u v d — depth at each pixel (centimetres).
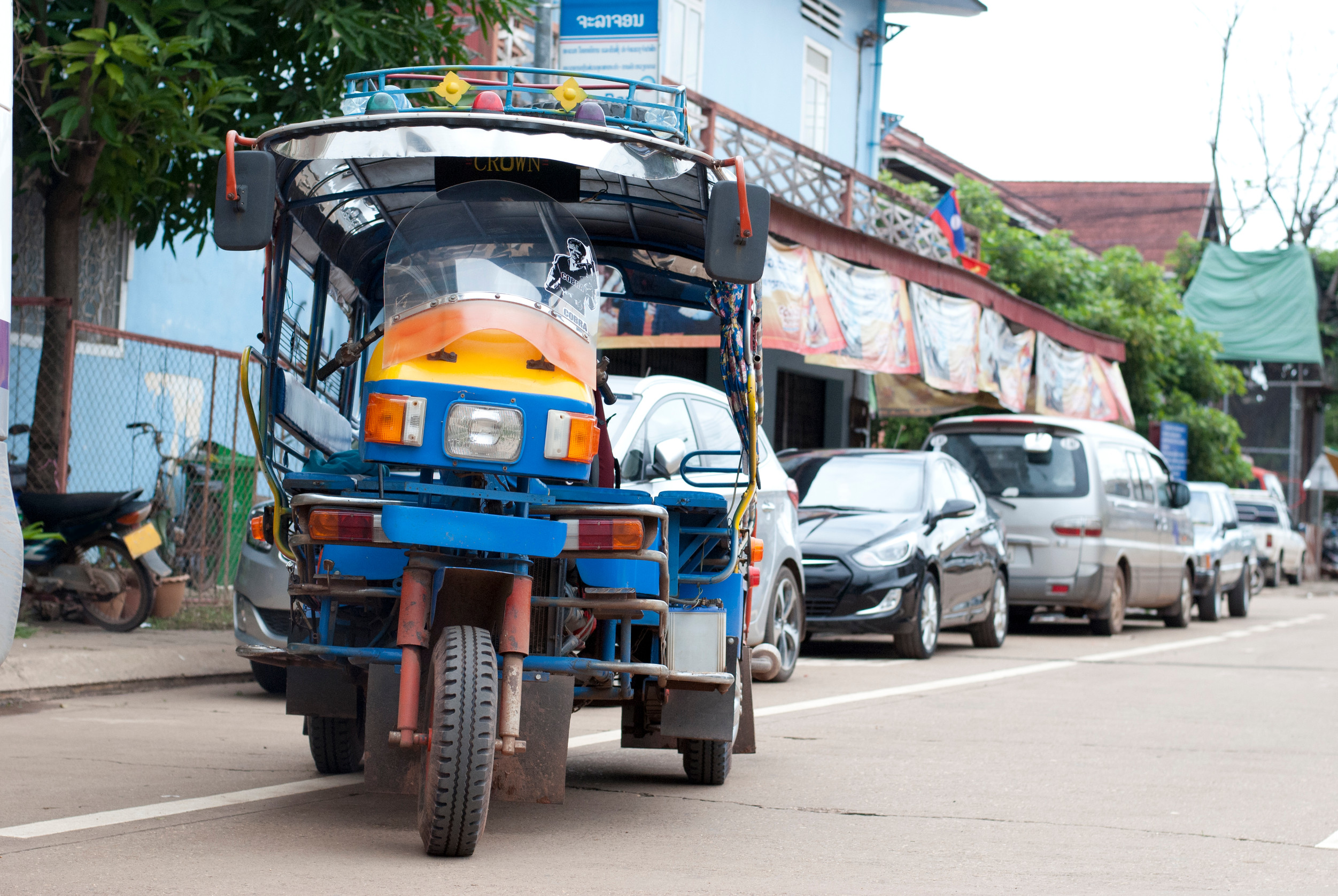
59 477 1250
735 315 652
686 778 739
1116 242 5559
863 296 1792
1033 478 1745
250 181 560
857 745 862
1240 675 1353
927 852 575
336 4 1165
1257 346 4391
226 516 1483
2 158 587
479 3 1269
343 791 657
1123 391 2845
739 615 663
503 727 521
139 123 1148
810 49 2431
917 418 2683
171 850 530
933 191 3070
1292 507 4744
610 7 1396
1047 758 827
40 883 475
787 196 1827
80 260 1511
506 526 520
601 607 561
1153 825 640
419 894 473
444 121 550
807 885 511
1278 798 718
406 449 529
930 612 1405
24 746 756
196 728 841
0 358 581
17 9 1111
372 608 605
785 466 1528
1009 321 2309
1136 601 1881
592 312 572
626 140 556
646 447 874
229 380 1719
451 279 550
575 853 551
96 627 1219
